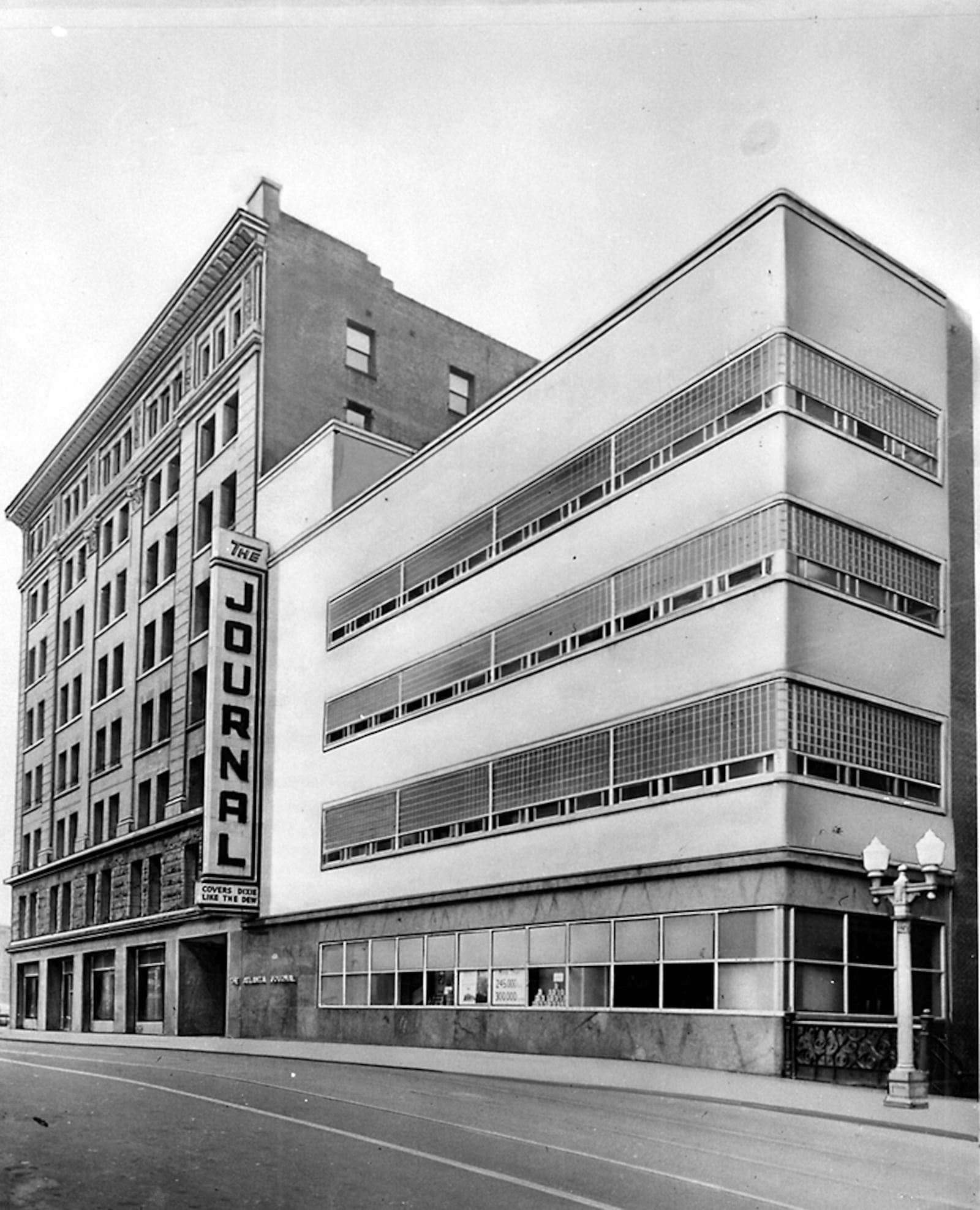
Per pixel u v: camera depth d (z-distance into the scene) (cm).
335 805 3353
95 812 4859
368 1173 1010
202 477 4359
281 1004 3444
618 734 2464
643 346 2558
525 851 2639
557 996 2497
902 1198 980
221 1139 1170
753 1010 2081
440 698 3014
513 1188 957
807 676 2173
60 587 5522
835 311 2359
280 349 4081
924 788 2356
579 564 2634
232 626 3731
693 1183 1002
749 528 2262
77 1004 4741
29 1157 1045
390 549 3297
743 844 2152
